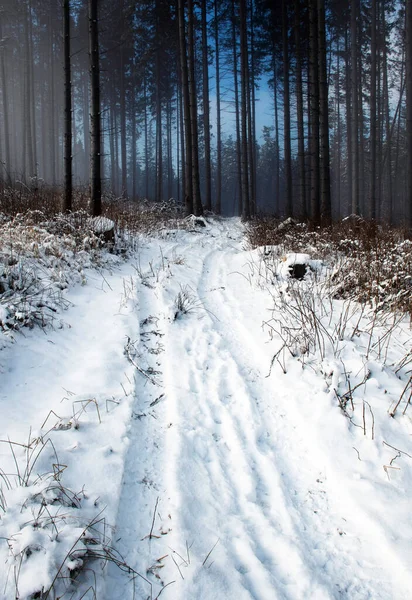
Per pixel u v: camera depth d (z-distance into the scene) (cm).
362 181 2766
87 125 3394
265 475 258
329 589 185
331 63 2697
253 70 2583
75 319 471
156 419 311
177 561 195
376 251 668
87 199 1102
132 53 2653
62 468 242
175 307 529
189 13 1554
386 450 264
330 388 326
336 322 474
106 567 188
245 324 492
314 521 224
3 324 393
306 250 829
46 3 2492
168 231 1161
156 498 235
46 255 624
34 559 176
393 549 199
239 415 318
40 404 311
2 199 901
